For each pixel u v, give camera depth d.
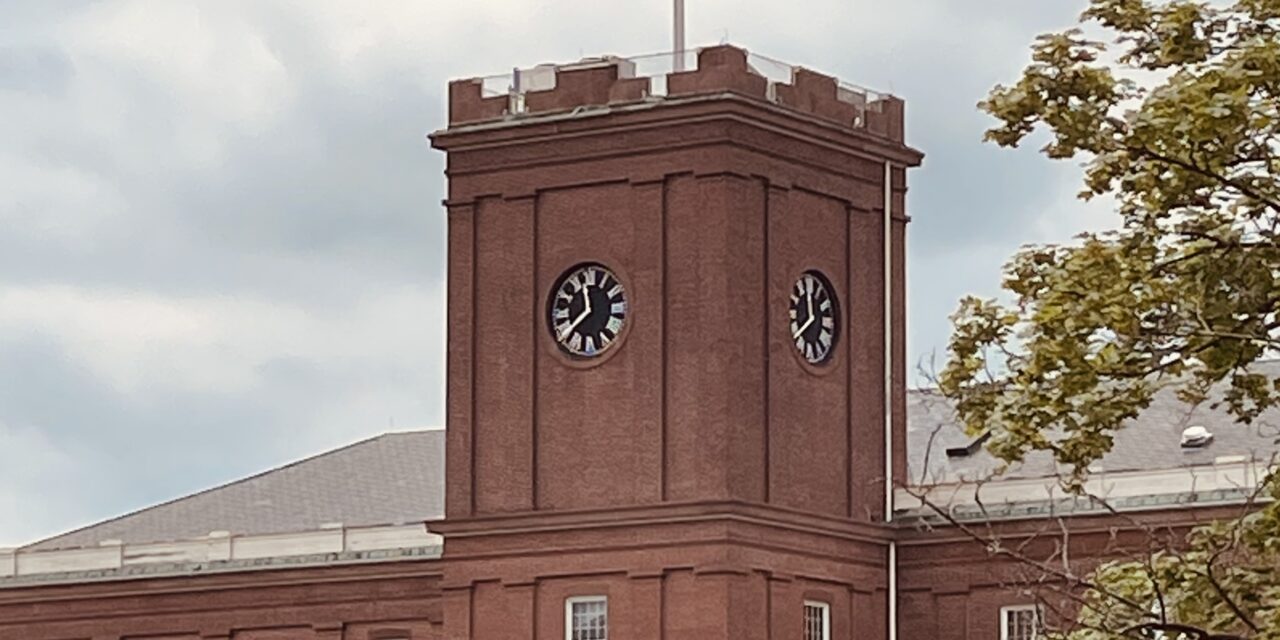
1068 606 57.84
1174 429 83.69
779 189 79.00
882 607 81.62
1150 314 37.53
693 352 77.44
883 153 82.50
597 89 79.19
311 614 89.62
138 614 93.44
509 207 80.25
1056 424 38.22
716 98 77.12
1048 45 37.00
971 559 80.69
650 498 77.75
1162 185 37.03
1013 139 37.50
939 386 38.97
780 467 78.69
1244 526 37.97
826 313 81.00
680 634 77.00
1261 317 37.31
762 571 77.62
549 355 79.50
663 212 78.06
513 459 79.81
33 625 95.56
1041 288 38.25
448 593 80.62
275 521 96.25
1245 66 35.66
